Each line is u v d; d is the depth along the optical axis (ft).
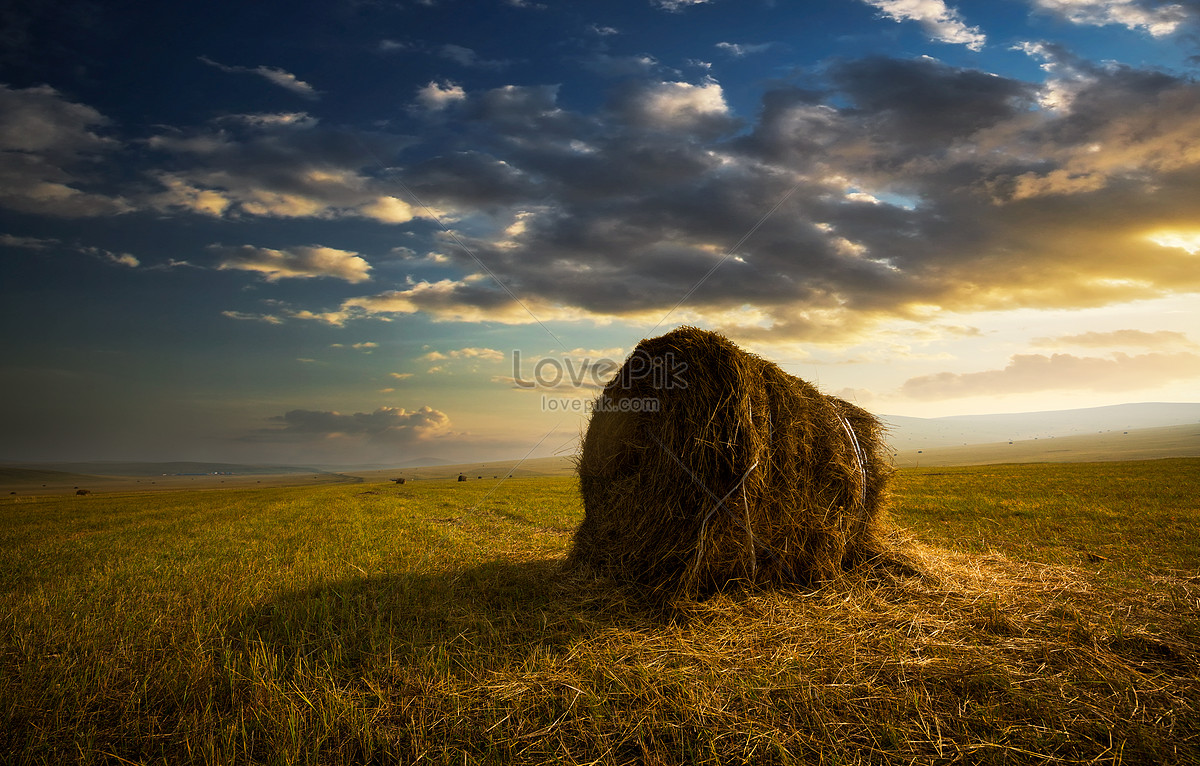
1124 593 19.29
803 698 12.65
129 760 11.16
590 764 10.60
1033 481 78.07
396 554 32.32
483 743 11.39
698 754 10.74
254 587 24.23
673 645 16.15
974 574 21.40
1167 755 10.62
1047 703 12.28
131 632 18.33
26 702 13.32
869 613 17.99
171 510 81.76
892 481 23.99
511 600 20.85
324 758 11.08
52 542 44.45
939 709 12.24
